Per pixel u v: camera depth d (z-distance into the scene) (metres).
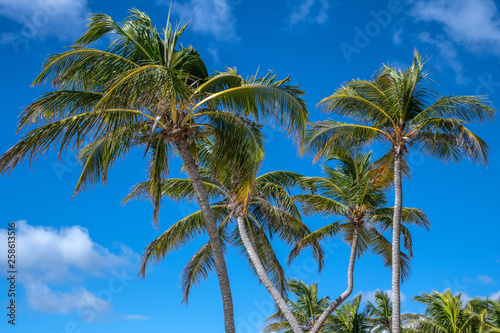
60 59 12.78
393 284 19.11
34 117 12.80
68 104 12.88
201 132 14.13
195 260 22.33
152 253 20.77
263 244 22.86
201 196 13.70
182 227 20.95
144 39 14.13
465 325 29.00
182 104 13.23
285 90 13.14
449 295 29.44
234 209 20.81
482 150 17.86
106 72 13.11
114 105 12.50
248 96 13.24
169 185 20.28
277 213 21.53
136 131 13.64
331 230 23.95
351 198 23.59
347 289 23.12
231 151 13.43
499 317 34.44
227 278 13.55
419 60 19.39
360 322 32.66
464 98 18.09
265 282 19.62
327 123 19.28
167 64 14.32
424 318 30.08
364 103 19.30
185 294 22.05
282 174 22.91
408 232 23.45
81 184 13.94
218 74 14.71
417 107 19.55
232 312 13.32
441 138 18.70
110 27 13.73
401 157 19.52
